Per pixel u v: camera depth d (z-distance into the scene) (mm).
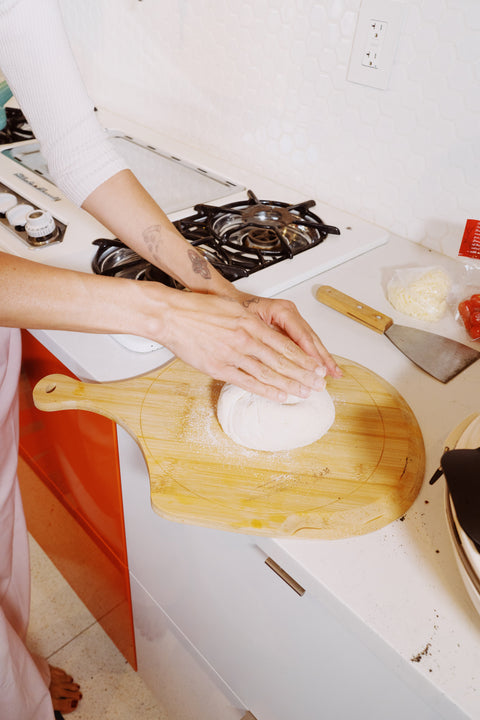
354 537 543
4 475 963
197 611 819
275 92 1146
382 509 560
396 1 885
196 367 635
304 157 1170
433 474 610
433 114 930
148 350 766
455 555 482
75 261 913
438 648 465
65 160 795
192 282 752
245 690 804
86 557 1171
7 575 1031
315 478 592
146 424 650
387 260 1015
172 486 577
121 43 1439
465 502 462
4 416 908
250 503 561
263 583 619
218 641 805
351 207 1140
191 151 1391
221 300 649
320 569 515
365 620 479
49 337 787
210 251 978
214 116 1312
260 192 1205
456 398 716
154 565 873
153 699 1265
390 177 1043
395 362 773
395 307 888
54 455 1039
